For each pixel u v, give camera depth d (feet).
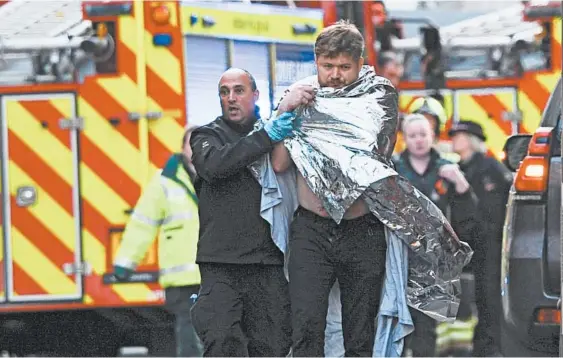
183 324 112.47
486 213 120.37
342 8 129.80
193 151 83.25
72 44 118.11
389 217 80.28
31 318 121.29
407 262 81.92
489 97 134.00
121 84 118.21
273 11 124.26
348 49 80.18
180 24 118.73
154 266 116.37
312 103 80.59
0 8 117.70
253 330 84.28
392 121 80.94
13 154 118.42
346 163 79.61
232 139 83.97
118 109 118.21
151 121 118.42
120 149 118.11
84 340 121.90
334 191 79.61
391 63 132.67
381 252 81.25
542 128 101.65
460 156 123.03
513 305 100.58
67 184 118.11
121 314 121.19
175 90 118.42
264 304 83.92
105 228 118.11
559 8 134.00
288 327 84.12
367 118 80.23
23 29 118.01
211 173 81.71
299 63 126.21
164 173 113.50
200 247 83.71
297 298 80.18
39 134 118.42
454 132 123.95
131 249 114.42
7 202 118.42
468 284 118.83
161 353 121.90
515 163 111.24
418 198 80.23
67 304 117.70
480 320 119.03
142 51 118.42
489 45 135.13
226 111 84.58
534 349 100.89
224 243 83.15
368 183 79.15
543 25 134.21
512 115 134.21
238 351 83.51
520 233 100.63
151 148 118.21
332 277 81.05
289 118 80.48
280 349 84.17
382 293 82.02
